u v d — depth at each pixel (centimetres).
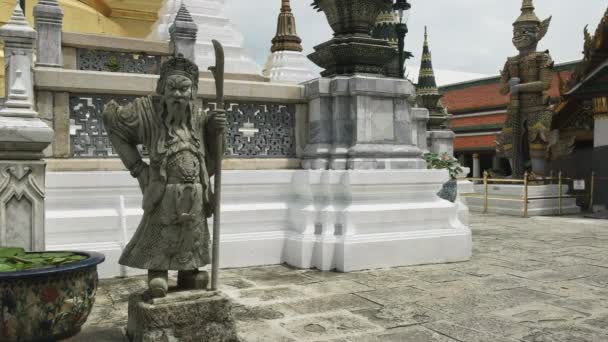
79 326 416
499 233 1180
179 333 399
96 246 654
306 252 712
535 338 446
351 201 721
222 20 1133
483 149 2966
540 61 1791
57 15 763
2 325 377
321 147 765
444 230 777
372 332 458
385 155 755
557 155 1930
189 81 412
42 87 646
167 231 409
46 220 634
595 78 1708
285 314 508
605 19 1662
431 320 492
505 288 617
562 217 1620
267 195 761
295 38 1673
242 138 769
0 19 1202
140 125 413
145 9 1488
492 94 3145
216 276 424
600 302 559
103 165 679
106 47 792
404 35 1020
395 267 727
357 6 763
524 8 1822
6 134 509
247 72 1109
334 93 753
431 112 1598
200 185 420
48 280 382
